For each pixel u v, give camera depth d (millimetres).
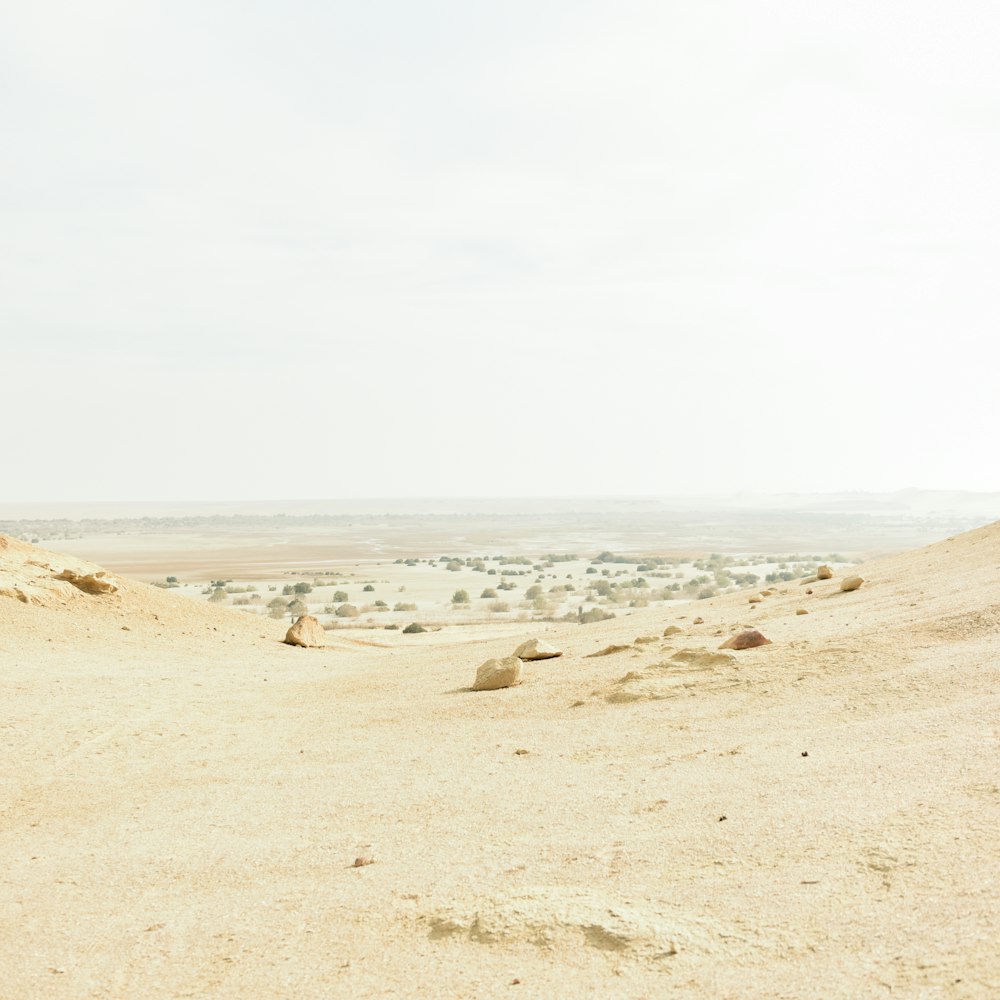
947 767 6102
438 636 37469
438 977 4223
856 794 5934
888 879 4465
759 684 10773
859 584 20125
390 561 151875
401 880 5730
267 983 4434
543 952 4305
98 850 7410
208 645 23344
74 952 5199
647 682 11797
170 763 10828
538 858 5805
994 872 4250
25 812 8984
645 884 5027
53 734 12141
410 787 8422
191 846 7254
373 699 14773
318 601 84688
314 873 6195
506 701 12773
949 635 11312
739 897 4605
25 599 22484
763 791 6457
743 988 3646
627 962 4070
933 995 3273
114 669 18109
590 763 8492
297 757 10680
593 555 165250
